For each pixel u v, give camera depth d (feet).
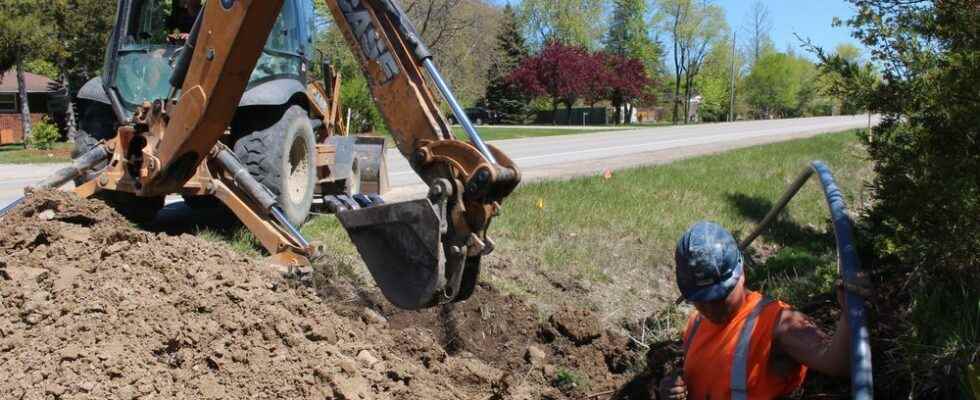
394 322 19.38
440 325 19.65
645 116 280.51
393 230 13.30
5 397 11.60
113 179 21.11
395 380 15.37
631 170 46.93
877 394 13.44
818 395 13.37
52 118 132.77
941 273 13.06
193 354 13.46
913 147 13.00
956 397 12.25
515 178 12.87
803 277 22.67
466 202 12.87
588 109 220.64
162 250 16.66
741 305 11.08
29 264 15.39
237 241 22.53
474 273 13.48
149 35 24.41
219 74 17.95
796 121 175.01
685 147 81.15
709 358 11.21
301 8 26.86
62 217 18.15
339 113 35.37
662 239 28.04
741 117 280.72
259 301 15.44
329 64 33.24
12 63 96.27
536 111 218.59
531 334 20.29
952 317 12.50
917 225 12.78
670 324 21.84
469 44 123.34
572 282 23.54
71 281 14.61
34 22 91.76
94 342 12.94
